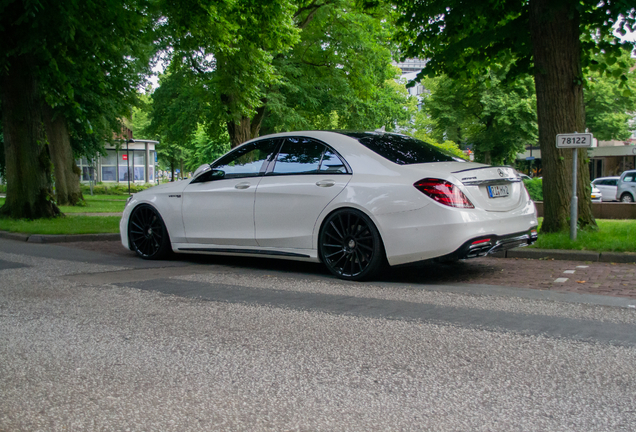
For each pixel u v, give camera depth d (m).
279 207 6.23
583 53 10.09
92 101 22.69
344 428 2.38
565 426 2.38
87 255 7.91
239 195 6.59
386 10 23.73
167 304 4.66
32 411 2.58
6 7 12.18
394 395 2.74
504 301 4.72
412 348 3.46
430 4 10.73
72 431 2.37
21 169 13.80
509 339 3.62
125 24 13.44
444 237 5.21
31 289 5.29
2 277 5.94
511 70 10.85
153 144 67.69
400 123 33.81
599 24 9.38
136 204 7.59
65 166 25.78
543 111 8.91
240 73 18.55
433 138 44.72
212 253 6.95
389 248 5.46
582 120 8.88
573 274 6.16
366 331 3.83
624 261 6.94
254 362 3.22
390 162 5.73
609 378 2.94
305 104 26.36
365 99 27.53
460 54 10.79
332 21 24.84
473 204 5.32
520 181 6.00
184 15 14.25
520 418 2.47
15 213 13.76
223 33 15.29
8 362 3.26
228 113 20.70
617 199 29.80
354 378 2.96
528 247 7.66
